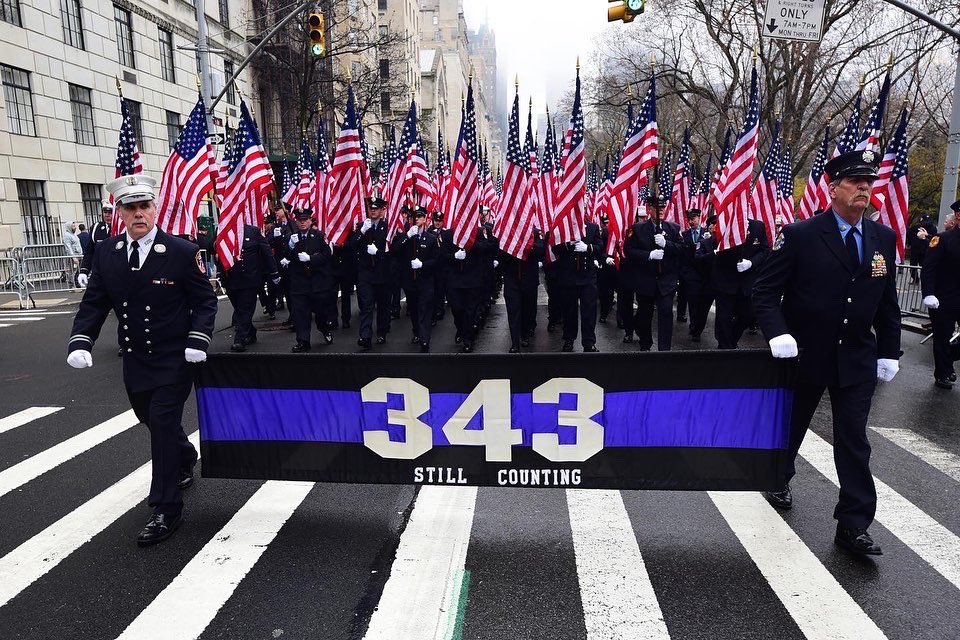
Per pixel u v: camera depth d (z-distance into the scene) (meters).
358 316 13.77
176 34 27.78
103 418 6.76
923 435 5.99
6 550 4.01
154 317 4.11
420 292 9.61
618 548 3.94
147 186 4.11
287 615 3.27
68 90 21.53
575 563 3.76
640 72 27.95
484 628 3.15
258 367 4.39
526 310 10.74
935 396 7.30
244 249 9.53
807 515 4.37
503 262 9.38
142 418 4.52
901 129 9.92
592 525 4.26
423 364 4.23
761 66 24.77
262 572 3.70
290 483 5.03
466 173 9.36
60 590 3.54
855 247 3.77
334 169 10.92
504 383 4.20
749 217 9.59
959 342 7.64
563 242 9.11
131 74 24.75
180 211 9.34
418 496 4.76
